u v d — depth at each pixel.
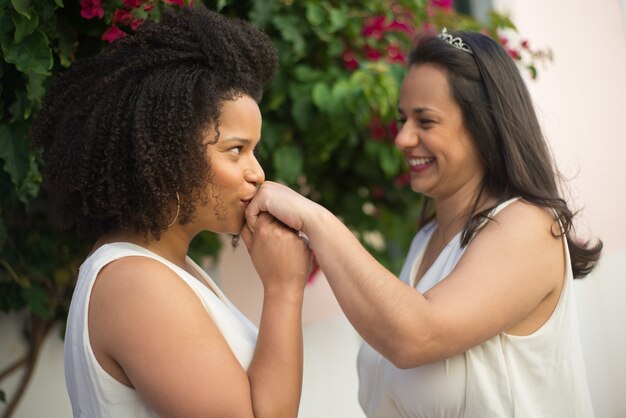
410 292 1.33
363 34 2.31
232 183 1.28
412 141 1.63
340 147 2.49
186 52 1.23
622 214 3.38
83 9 1.57
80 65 1.30
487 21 3.06
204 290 1.28
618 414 3.32
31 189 1.67
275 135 2.24
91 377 1.18
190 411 1.12
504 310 1.37
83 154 1.19
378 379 1.65
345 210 2.65
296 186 2.50
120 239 1.29
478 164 1.61
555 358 1.50
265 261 1.32
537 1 3.21
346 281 1.34
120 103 1.19
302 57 2.26
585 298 3.28
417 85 1.61
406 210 2.76
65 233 2.10
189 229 1.35
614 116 3.38
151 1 1.63
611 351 3.33
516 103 1.58
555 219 1.49
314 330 2.77
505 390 1.45
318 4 2.18
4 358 2.12
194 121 1.20
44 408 2.20
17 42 1.45
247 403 1.16
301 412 2.67
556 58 3.24
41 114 1.31
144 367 1.13
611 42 3.36
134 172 1.19
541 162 1.57
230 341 1.27
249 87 1.29
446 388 1.48
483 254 1.42
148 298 1.15
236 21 1.38
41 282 2.13
